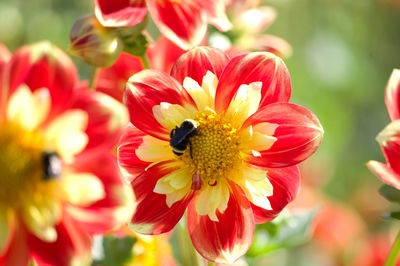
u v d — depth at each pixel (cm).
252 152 57
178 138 56
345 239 89
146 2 60
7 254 52
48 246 52
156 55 65
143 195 57
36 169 52
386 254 84
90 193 51
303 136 57
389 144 56
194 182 57
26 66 51
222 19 61
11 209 52
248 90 57
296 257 89
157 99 58
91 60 59
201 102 58
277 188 58
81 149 51
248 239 57
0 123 52
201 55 58
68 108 52
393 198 57
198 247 57
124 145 58
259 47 71
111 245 60
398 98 58
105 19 58
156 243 62
